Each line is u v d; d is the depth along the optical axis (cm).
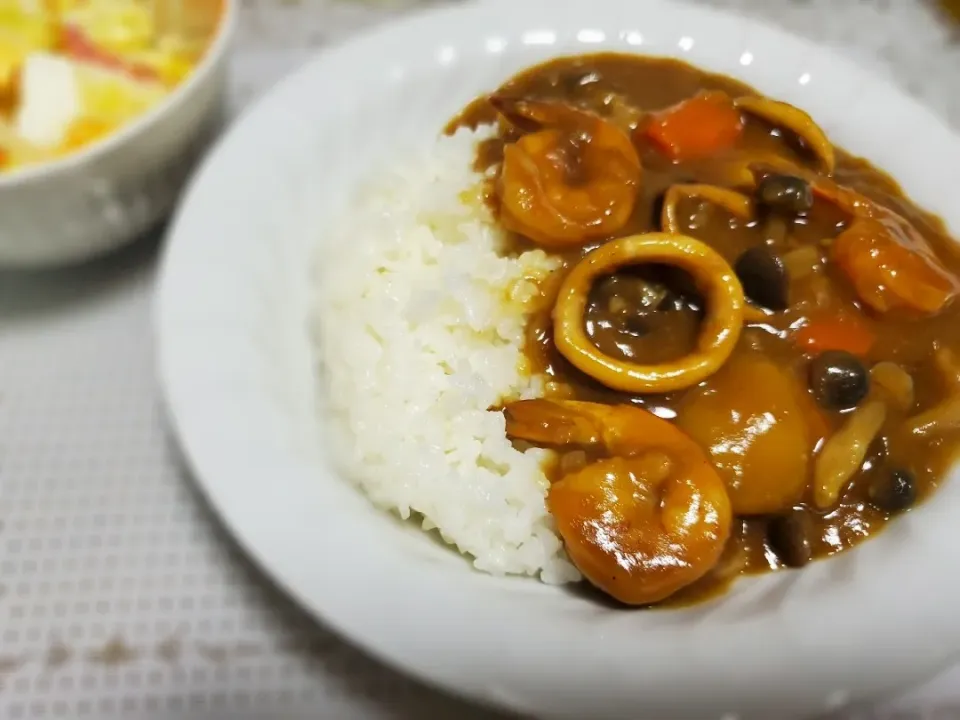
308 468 16
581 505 17
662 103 24
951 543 16
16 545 19
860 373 18
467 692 14
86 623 18
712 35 25
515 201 21
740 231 21
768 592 16
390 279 22
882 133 23
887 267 19
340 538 15
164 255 19
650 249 19
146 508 19
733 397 18
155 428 21
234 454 16
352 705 17
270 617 18
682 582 16
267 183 21
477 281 21
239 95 26
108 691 17
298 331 20
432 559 16
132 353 22
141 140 20
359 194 23
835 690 14
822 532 18
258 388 17
